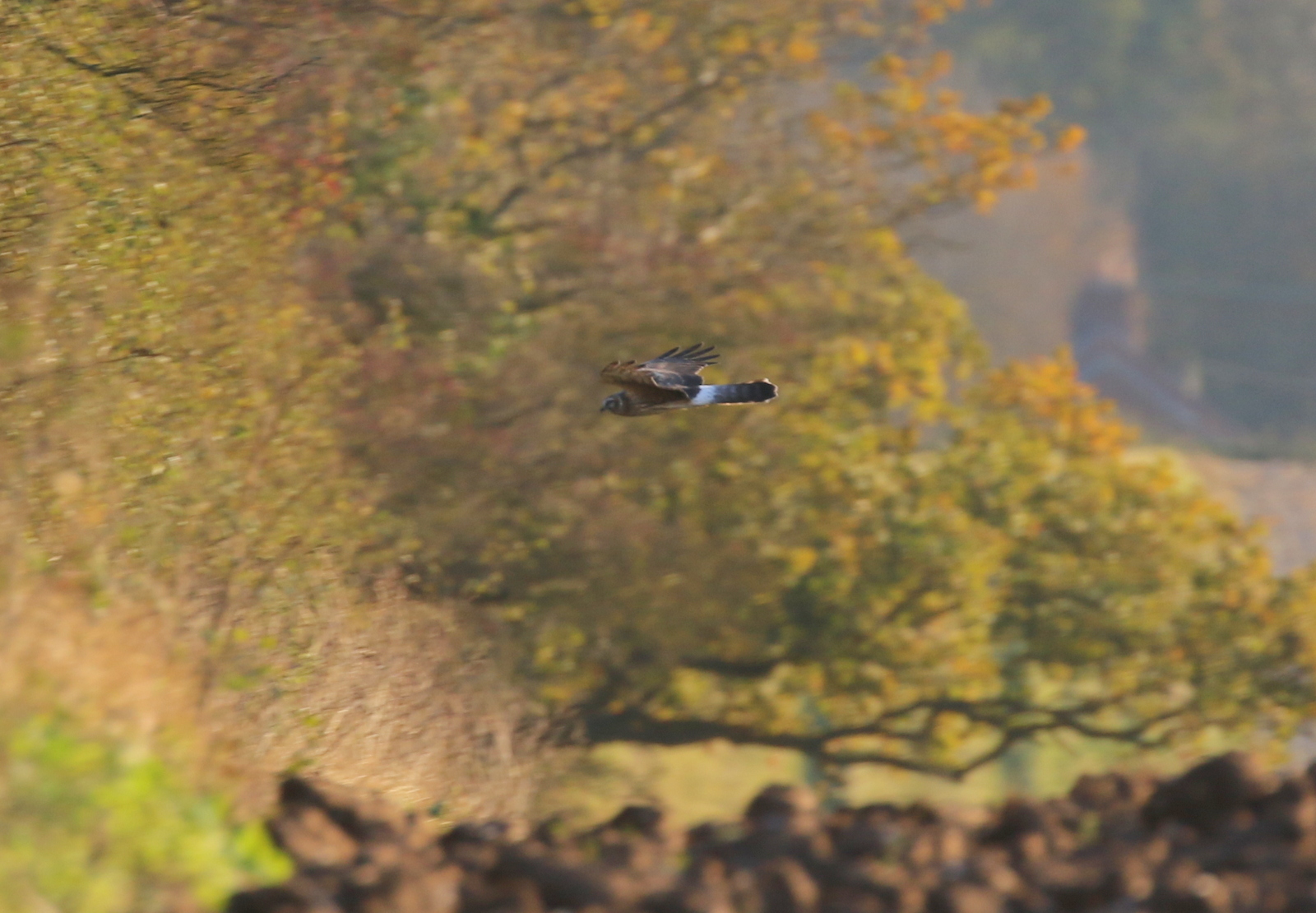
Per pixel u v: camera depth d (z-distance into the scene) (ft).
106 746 92.07
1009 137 254.68
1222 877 97.50
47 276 139.33
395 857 92.79
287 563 148.46
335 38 186.29
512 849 94.02
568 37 235.81
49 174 146.82
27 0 157.38
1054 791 299.99
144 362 150.51
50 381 133.80
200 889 85.51
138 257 152.66
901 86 255.29
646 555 212.43
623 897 91.09
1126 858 97.30
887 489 238.27
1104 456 257.55
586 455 212.84
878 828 99.66
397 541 181.68
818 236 239.30
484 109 229.45
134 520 133.08
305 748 127.13
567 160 236.22
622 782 228.22
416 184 222.89
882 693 234.99
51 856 81.15
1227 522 251.60
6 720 88.22
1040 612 243.60
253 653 129.70
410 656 153.58
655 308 220.84
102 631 109.50
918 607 237.45
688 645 220.02
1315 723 252.42
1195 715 241.35
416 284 207.72
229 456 157.28
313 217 187.73
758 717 238.07
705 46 243.19
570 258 223.71
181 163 162.91
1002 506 241.76
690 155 240.12
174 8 169.37
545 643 206.18
